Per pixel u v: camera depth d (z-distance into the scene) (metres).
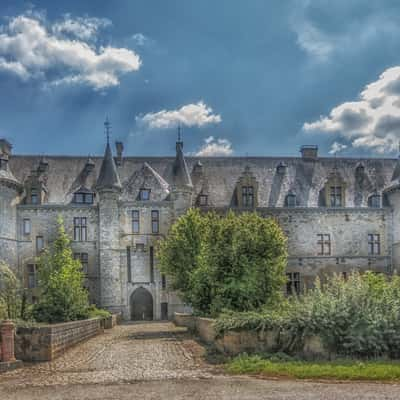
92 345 20.52
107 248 44.88
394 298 14.71
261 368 12.52
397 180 46.38
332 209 47.06
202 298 23.97
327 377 11.52
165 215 46.28
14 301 23.08
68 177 47.56
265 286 22.16
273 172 49.72
